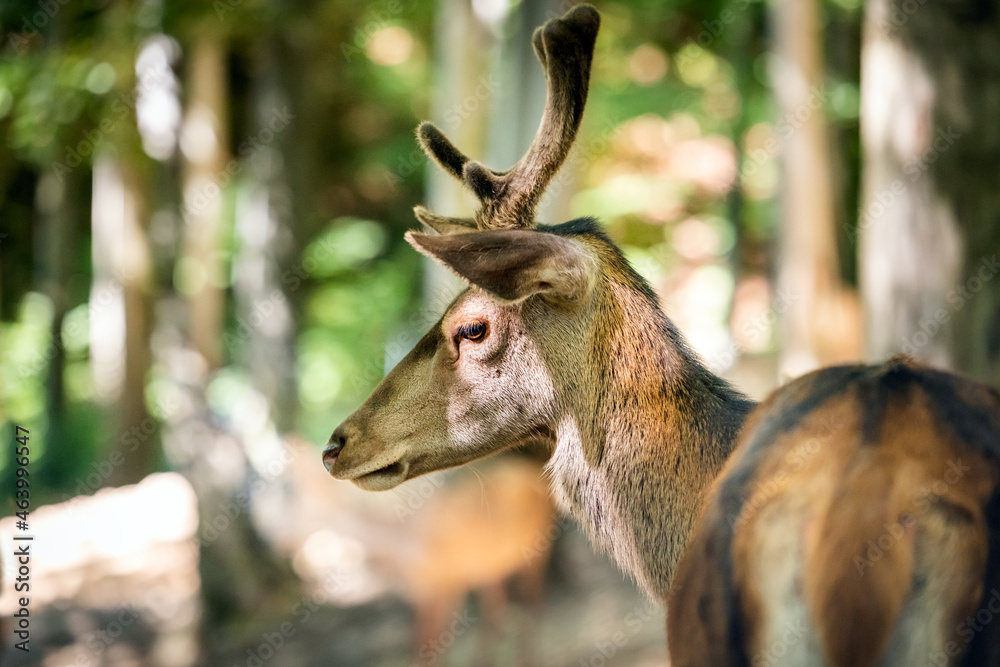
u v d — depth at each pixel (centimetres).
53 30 1210
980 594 210
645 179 1642
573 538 977
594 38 389
